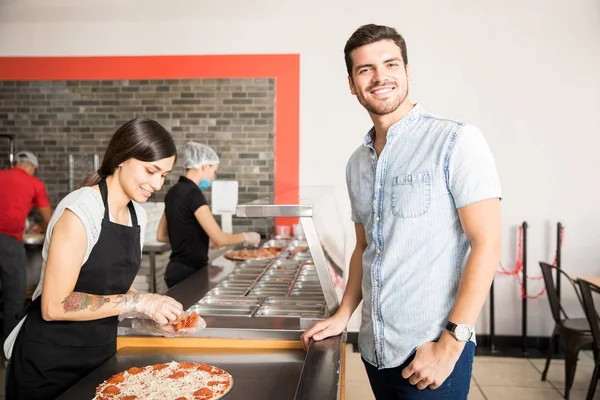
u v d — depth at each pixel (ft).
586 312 10.04
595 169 13.57
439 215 4.60
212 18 14.24
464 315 4.27
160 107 14.48
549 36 13.47
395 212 4.77
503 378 11.91
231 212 14.24
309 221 5.92
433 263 4.63
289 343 5.79
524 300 13.60
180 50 14.35
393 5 13.78
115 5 14.26
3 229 12.66
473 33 13.62
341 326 5.54
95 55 14.46
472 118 13.74
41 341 5.15
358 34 4.83
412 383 4.44
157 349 5.83
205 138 14.49
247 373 5.10
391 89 4.79
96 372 5.17
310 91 14.21
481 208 4.35
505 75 13.61
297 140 14.32
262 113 14.34
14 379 5.27
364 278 5.35
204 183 12.94
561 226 13.51
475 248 4.36
